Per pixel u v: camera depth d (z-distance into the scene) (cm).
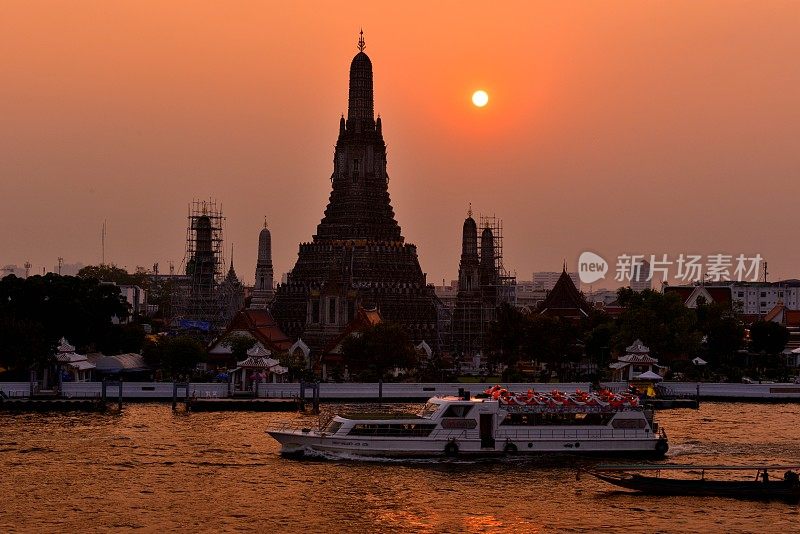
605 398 11981
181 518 9494
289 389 17212
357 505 9919
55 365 17925
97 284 19550
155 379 19412
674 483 10350
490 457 11769
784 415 15662
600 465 10644
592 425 11906
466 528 9275
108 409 15812
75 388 16700
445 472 11206
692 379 19588
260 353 17575
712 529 9281
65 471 11112
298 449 11844
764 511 9838
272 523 9375
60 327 18200
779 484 10250
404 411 15100
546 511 9769
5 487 10444
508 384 17688
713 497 10281
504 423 11825
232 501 10025
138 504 9900
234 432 13475
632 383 17888
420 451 11694
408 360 19400
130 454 11956
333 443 11725
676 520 9531
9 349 16275
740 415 15638
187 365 19438
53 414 15275
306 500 10075
